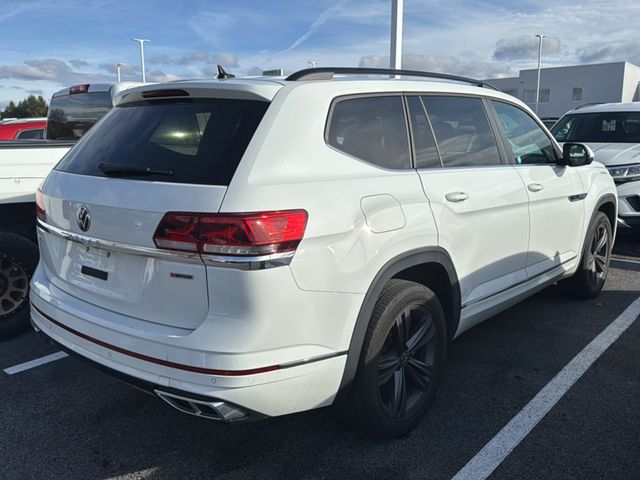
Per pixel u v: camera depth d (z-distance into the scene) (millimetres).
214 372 2230
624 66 52438
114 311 2592
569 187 4324
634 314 4832
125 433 3117
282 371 2324
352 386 2713
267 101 2521
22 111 65750
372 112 2912
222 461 2865
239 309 2236
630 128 8070
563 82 56562
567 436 3043
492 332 4469
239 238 2203
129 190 2479
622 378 3695
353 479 2711
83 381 3717
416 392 3133
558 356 4031
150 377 2371
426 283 3223
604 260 5234
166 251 2316
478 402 3404
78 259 2781
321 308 2416
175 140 2607
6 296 4254
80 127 6719
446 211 3043
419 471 2766
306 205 2369
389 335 2863
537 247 4008
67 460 2873
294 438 3053
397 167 2924
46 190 3012
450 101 3439
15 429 3145
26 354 4121
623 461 2824
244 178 2299
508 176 3611
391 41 8992
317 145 2564
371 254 2596
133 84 6441
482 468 2781
